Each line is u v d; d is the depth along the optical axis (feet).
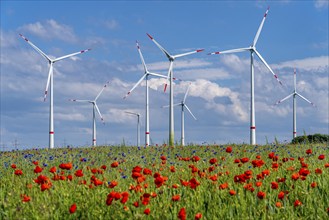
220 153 77.05
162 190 35.22
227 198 33.83
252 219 29.45
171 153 82.33
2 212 30.94
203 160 60.34
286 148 80.18
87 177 44.98
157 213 29.63
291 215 30.50
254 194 34.86
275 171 43.39
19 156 76.79
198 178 42.11
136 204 29.35
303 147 81.20
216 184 37.32
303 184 36.40
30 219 29.45
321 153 68.54
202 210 31.35
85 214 30.40
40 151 90.63
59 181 39.65
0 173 52.08
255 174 43.60
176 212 29.86
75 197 33.86
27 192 36.65
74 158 72.23
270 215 30.53
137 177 34.32
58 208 31.19
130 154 80.07
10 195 35.37
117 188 38.04
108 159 70.90
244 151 76.18
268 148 83.10
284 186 38.52
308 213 31.81
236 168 48.98
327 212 31.55
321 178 40.57
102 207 30.83
